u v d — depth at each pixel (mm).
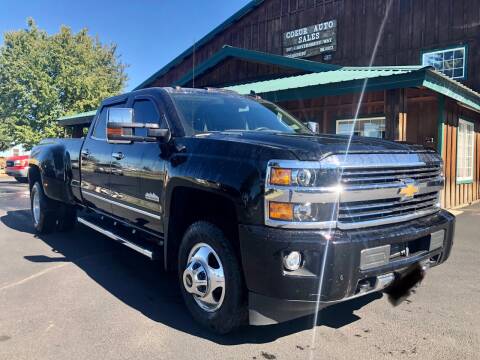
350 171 3145
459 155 12297
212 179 3387
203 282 3584
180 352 3307
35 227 7512
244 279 3314
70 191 6262
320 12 17328
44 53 24562
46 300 4352
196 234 3641
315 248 2947
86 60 30156
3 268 5449
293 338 3557
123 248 6504
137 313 4043
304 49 17781
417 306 4254
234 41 20031
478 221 9070
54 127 23344
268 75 15195
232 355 3262
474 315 4043
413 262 3473
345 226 3100
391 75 8867
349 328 3748
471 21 13562
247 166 3207
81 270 5395
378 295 4516
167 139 4059
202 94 4809
